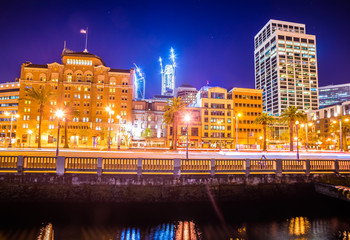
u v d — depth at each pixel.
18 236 14.39
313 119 142.62
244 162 20.53
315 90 180.00
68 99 95.31
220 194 19.44
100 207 18.03
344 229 16.53
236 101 105.88
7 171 17.89
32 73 95.69
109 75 99.69
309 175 21.36
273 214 19.38
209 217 18.31
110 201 18.17
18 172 17.88
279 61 179.12
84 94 96.25
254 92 107.94
